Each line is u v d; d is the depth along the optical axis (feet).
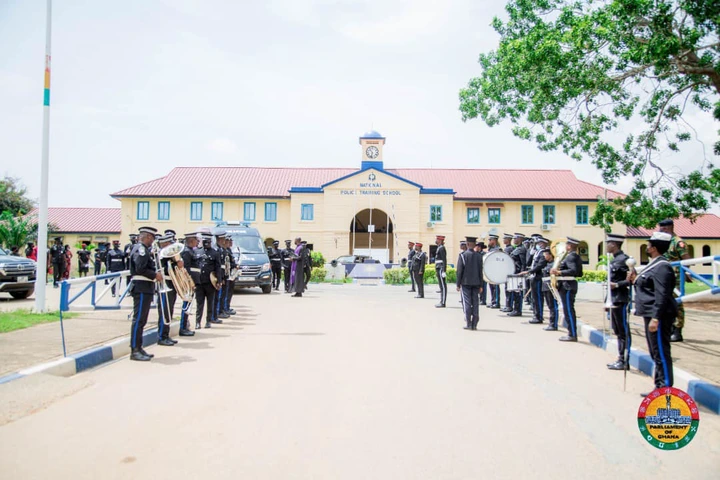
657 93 52.90
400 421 17.39
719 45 43.83
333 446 15.14
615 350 30.32
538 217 142.61
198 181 148.97
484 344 32.14
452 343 32.19
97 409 18.39
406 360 26.89
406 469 13.65
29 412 17.97
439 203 139.23
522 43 48.08
